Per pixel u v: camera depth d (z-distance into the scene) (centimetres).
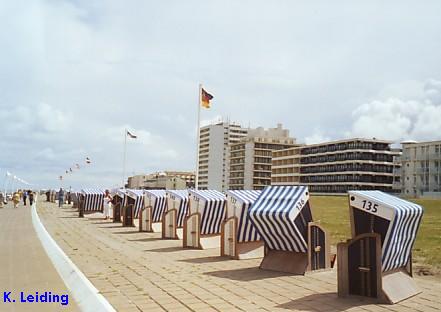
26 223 2583
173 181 15700
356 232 873
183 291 870
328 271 1100
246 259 1292
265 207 1095
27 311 736
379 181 10088
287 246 1101
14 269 1097
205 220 1555
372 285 803
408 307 765
